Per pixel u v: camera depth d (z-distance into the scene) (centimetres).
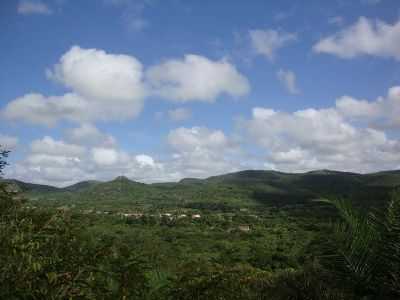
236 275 408
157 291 318
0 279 233
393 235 360
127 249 302
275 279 447
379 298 357
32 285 239
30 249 252
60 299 237
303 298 403
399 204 369
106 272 282
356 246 369
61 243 274
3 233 258
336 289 379
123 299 280
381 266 365
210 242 4803
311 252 410
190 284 338
